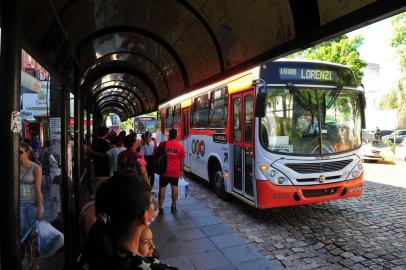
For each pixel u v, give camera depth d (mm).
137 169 5871
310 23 3203
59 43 3895
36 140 9539
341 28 2814
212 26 5023
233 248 5406
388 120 34688
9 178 1801
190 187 11125
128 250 1355
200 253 5207
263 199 6633
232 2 4090
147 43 6879
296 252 5539
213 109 9586
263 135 6695
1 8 1860
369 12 2529
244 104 7488
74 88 5938
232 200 9094
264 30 4000
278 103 6805
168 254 5164
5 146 1805
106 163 7328
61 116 4461
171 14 5234
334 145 7031
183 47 6441
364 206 8375
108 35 6094
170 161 7457
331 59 24203
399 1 2297
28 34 2666
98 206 1431
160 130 18703
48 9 2865
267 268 4695
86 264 1359
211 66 6055
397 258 5250
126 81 12461
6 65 1846
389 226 6777
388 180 12422
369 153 19594
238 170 7891
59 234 4277
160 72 8992
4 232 1786
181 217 7105
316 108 7020
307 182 6711
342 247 5723
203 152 10492
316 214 7719
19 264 1829
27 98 14742
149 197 1484
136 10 5172
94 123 16703
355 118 7367
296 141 6809
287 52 3619
